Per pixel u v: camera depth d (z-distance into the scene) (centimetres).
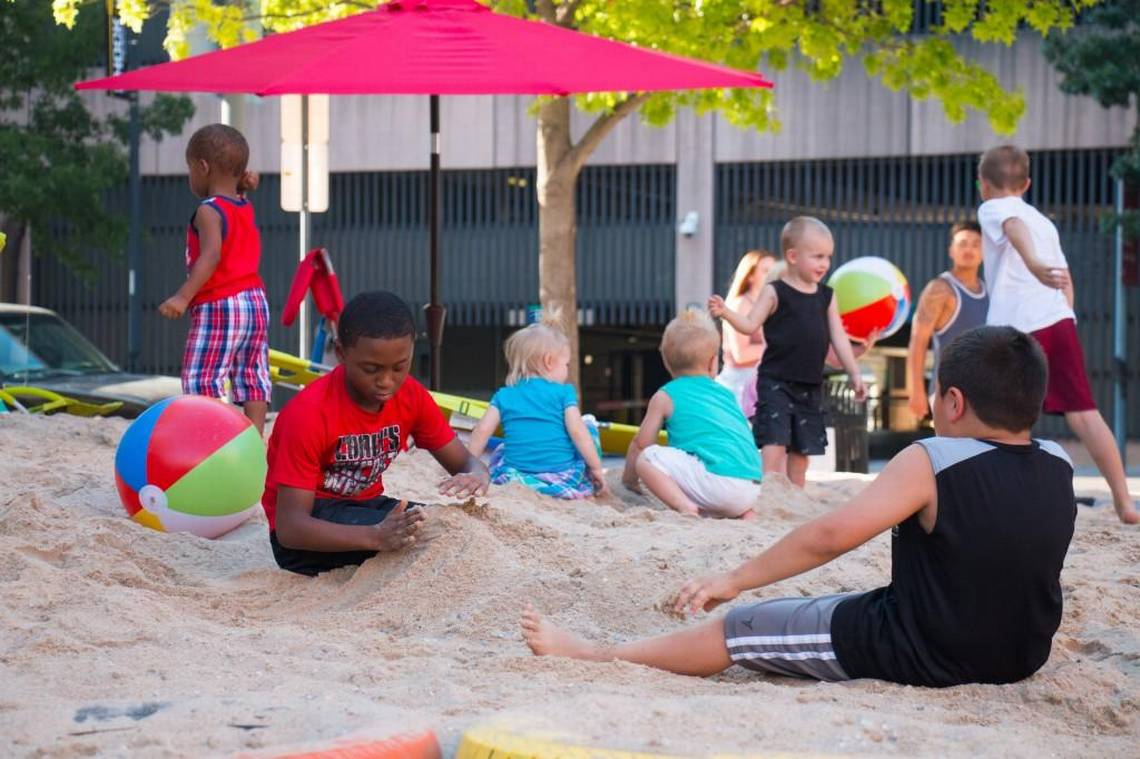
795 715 381
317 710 383
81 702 408
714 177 3053
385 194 3186
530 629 485
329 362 1276
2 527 645
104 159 2938
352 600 586
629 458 918
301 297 1024
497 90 1000
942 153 2950
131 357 2964
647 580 589
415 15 1034
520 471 880
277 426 611
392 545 579
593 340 3186
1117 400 2503
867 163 2998
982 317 1104
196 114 3231
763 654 465
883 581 612
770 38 1789
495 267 3162
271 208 3219
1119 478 891
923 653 449
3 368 1325
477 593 574
